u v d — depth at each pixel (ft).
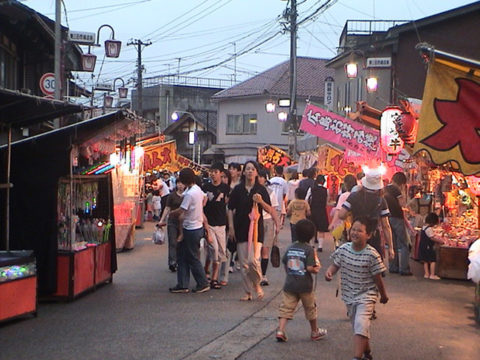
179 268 32.68
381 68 76.23
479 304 26.94
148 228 70.18
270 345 22.82
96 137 30.99
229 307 29.04
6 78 57.93
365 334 19.77
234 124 168.14
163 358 20.98
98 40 68.03
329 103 111.75
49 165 29.07
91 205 33.99
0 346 22.22
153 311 28.04
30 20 54.60
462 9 74.84
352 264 20.57
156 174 91.66
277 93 158.61
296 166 95.96
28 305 26.22
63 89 62.34
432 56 23.79
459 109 23.62
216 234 33.88
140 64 150.20
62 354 21.34
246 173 30.76
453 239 38.40
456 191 44.29
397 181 39.09
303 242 23.47
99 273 33.22
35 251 29.14
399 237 38.75
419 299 31.58
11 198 29.12
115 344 22.61
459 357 21.84
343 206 27.71
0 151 29.09
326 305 29.78
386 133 41.86
